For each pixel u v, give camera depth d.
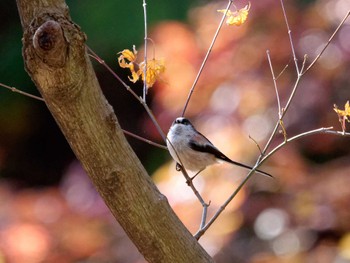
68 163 21.33
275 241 11.50
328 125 12.71
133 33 18.72
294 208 11.66
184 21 17.89
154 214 4.72
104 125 4.48
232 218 11.55
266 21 13.15
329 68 12.93
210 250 11.31
